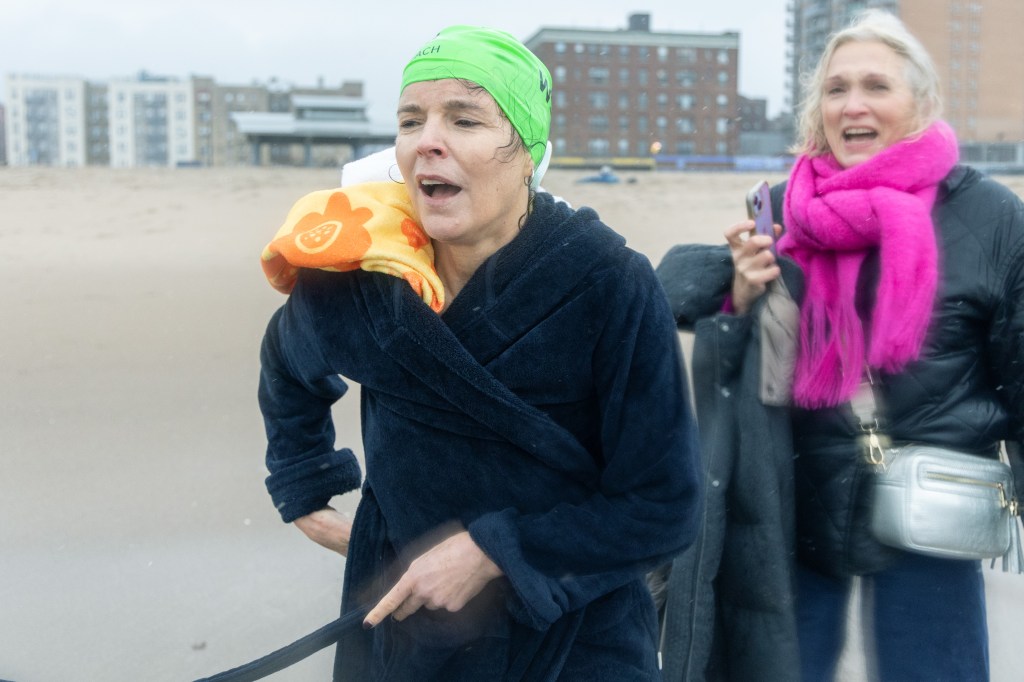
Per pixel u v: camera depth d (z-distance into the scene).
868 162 2.51
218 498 4.66
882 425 2.44
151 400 6.33
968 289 2.40
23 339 8.07
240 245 15.80
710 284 2.60
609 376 1.74
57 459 5.16
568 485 1.78
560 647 1.79
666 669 2.49
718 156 75.00
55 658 3.25
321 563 4.00
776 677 2.43
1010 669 3.18
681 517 1.75
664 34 78.88
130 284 11.41
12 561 3.96
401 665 1.82
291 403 2.04
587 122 79.38
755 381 2.45
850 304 2.49
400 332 1.73
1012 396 2.42
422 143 1.68
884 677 2.41
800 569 2.55
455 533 1.79
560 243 1.74
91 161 149.88
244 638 3.42
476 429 1.75
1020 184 21.67
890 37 2.55
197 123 146.88
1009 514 2.38
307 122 90.25
